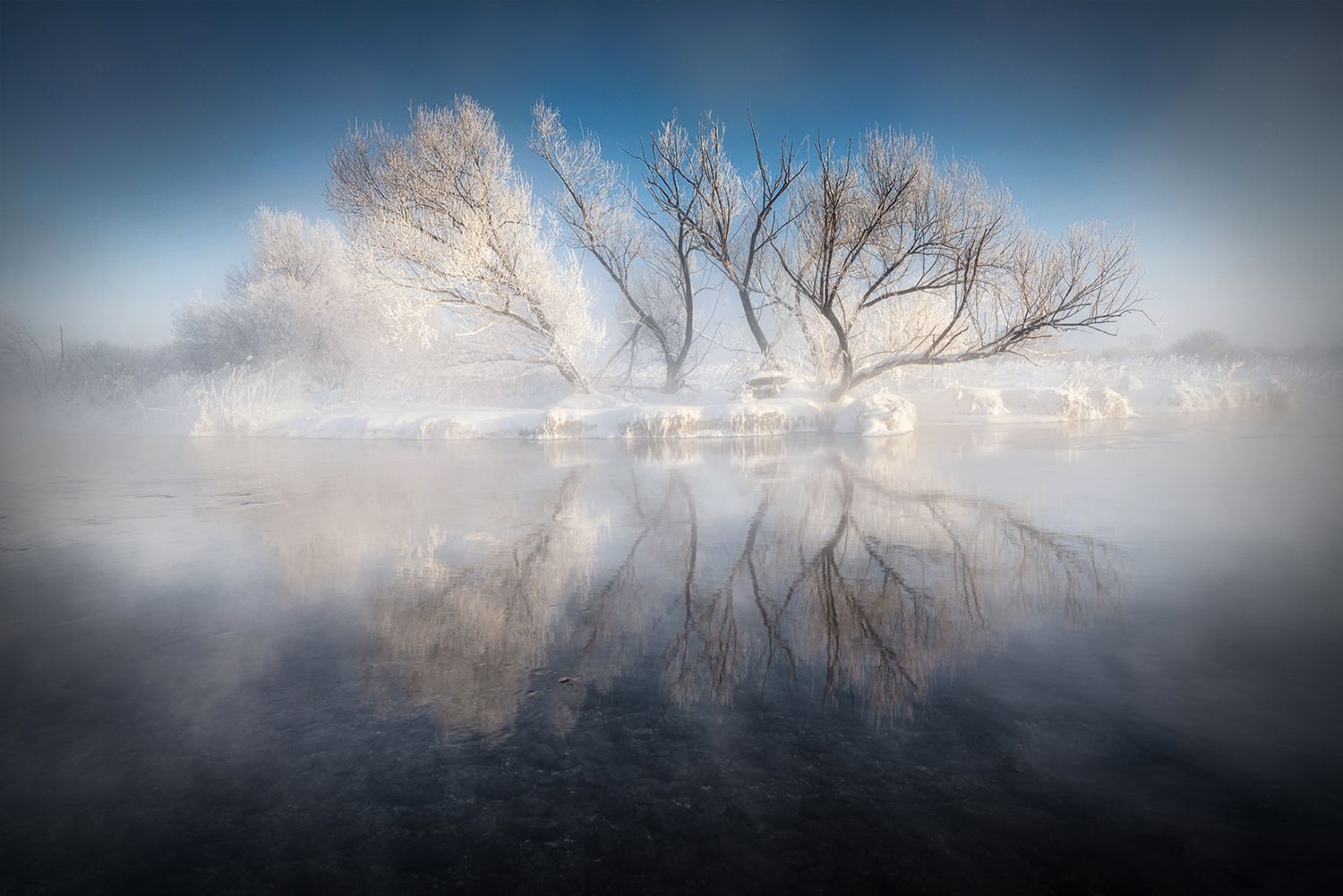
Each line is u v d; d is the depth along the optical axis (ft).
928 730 6.88
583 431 46.50
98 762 6.60
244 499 22.76
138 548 15.96
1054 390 55.42
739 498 21.47
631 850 5.14
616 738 6.88
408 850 5.22
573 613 11.01
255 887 4.83
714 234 53.88
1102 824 5.29
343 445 42.50
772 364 56.75
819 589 11.98
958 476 24.76
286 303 72.38
